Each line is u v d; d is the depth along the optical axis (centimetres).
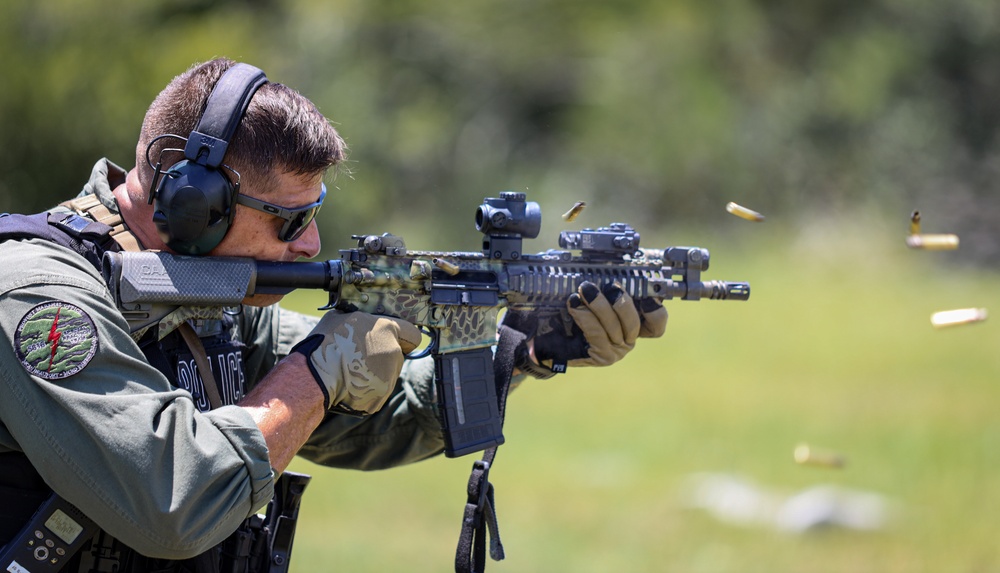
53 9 7056
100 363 929
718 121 10312
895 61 10475
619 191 10306
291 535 1161
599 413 4303
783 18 10712
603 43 10538
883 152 10294
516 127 10475
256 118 1017
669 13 10606
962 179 10200
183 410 945
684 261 1335
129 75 7181
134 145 7250
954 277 8588
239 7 9188
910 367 5228
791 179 10256
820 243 9425
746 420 4197
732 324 6294
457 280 1220
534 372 1284
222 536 956
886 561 2725
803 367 5203
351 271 1142
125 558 996
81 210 1051
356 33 9831
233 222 1040
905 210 9900
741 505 3162
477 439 1215
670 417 4231
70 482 915
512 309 1269
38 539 943
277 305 1252
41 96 6881
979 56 10469
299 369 1040
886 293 7612
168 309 1019
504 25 10444
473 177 9994
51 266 955
